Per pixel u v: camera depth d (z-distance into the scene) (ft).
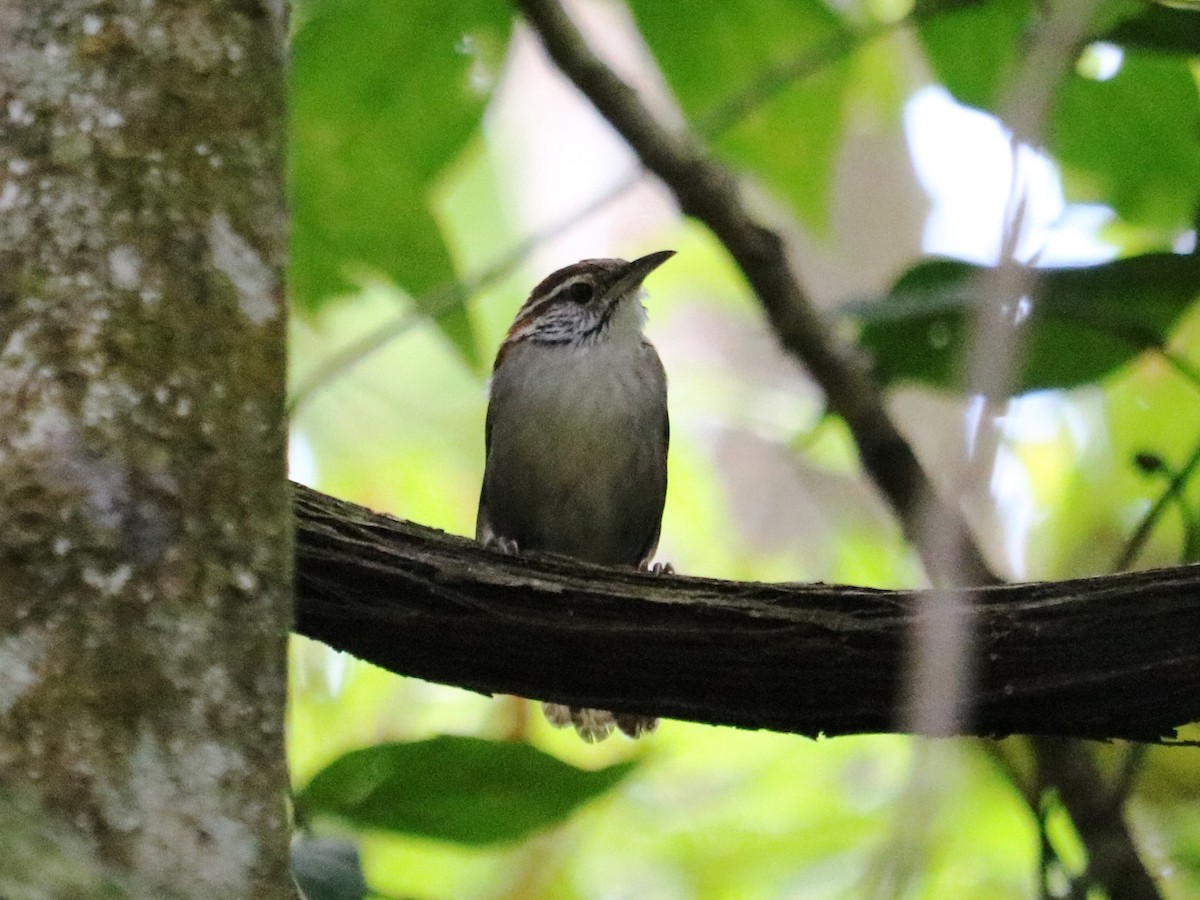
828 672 23.30
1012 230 12.29
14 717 13.87
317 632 23.72
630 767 24.70
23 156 15.52
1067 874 26.58
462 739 23.97
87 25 15.89
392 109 33.68
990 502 10.61
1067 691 22.57
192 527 14.93
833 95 35.29
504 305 54.44
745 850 45.34
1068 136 32.96
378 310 52.11
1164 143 32.55
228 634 14.82
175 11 16.20
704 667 23.49
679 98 35.35
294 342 51.70
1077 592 22.54
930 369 29.27
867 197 65.87
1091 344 28.35
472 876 43.16
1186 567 22.71
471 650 23.68
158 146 15.80
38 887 12.19
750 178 37.06
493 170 54.60
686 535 57.47
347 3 32.86
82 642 14.20
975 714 23.06
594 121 72.38
